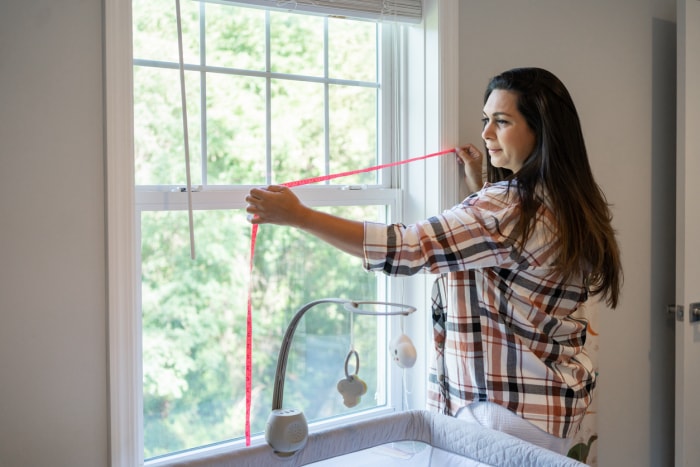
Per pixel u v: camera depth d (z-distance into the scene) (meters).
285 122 1.77
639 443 2.35
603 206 1.48
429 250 1.31
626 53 2.23
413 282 1.92
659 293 2.38
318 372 1.86
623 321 2.28
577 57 2.11
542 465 1.31
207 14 1.64
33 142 1.31
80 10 1.35
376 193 1.90
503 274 1.45
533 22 2.00
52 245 1.34
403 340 1.58
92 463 1.41
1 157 1.28
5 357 1.30
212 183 1.66
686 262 2.15
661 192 2.36
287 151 1.78
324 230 1.31
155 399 1.61
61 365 1.36
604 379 2.24
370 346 1.95
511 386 1.46
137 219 1.55
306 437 1.37
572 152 1.43
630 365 2.31
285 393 1.81
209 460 1.29
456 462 1.45
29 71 1.30
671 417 2.44
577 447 2.07
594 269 1.43
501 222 1.35
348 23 1.86
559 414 1.45
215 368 1.69
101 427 1.41
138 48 1.55
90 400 1.40
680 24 2.13
